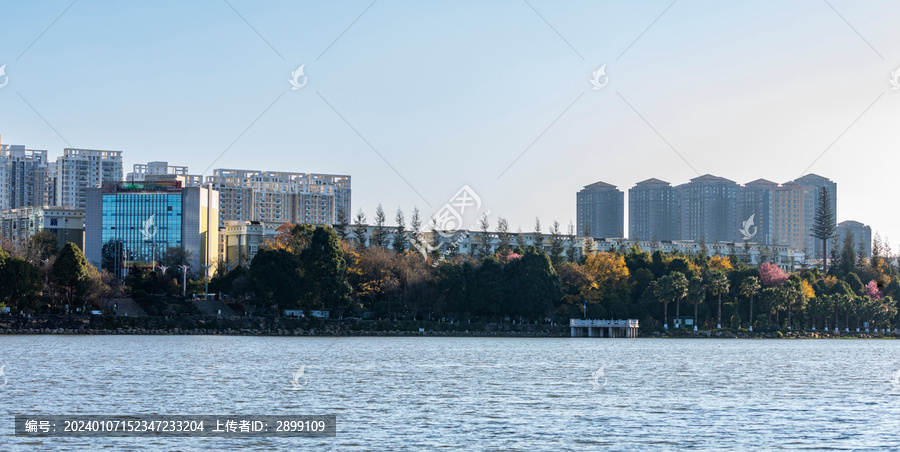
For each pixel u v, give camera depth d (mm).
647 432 65625
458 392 87188
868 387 95688
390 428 66500
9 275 165375
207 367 108000
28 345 139375
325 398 82062
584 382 97000
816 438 63875
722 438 63594
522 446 60500
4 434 63125
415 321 198375
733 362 129750
